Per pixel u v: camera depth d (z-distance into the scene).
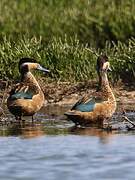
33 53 21.45
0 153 14.60
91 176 13.17
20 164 13.91
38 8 27.53
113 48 22.38
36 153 14.57
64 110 18.91
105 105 17.25
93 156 14.32
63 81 20.92
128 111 18.58
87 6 27.23
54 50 21.47
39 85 20.25
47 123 17.50
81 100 17.25
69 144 15.20
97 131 16.48
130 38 24.23
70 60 21.27
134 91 20.28
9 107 17.92
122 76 21.05
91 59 21.30
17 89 18.03
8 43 21.81
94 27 24.88
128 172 13.35
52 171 13.49
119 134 16.12
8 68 21.06
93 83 20.64
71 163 13.91
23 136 15.98
